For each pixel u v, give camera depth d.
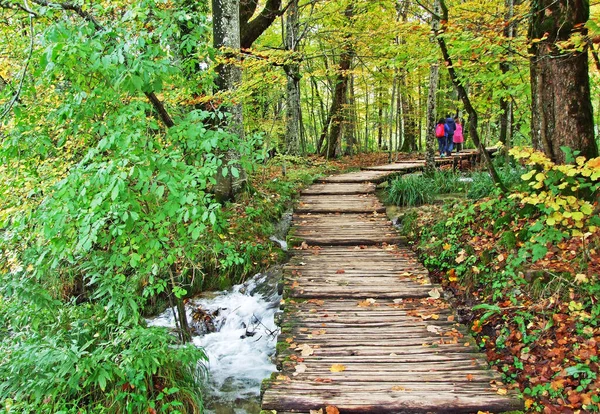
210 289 6.54
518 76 6.41
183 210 3.41
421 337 4.05
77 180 3.18
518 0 7.61
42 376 3.49
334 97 17.67
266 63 7.74
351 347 3.89
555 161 5.16
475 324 4.66
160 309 6.08
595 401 3.18
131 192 3.52
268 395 3.20
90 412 3.60
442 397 3.13
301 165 13.59
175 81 4.46
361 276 5.48
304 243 6.79
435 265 6.15
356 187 10.67
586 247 4.39
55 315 4.42
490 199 6.30
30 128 3.76
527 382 3.71
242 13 9.20
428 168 10.30
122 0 4.07
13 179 4.16
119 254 3.83
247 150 4.15
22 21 4.89
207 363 5.00
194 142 3.93
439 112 17.75
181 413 3.80
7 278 4.01
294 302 4.86
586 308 4.06
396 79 13.88
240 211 7.69
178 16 3.72
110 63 3.19
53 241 3.43
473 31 5.31
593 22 3.63
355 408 3.05
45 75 3.49
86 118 3.75
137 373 3.81
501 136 11.28
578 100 4.93
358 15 10.06
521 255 4.54
